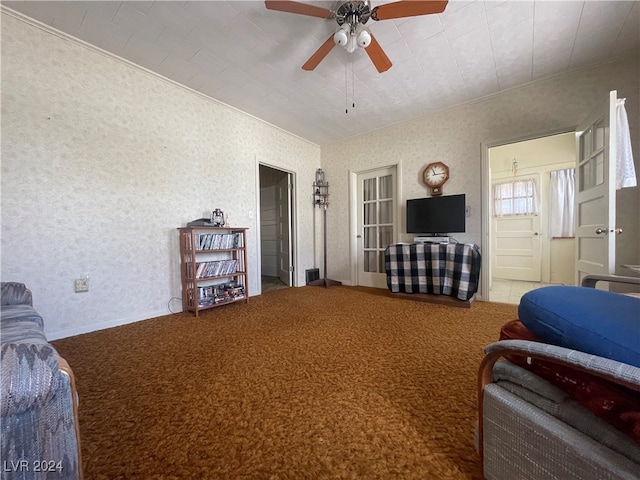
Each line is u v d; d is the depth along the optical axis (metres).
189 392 1.26
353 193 4.07
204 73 2.43
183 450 0.91
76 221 2.03
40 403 0.50
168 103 2.56
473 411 1.10
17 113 1.78
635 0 1.65
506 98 2.75
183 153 2.68
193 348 1.76
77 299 2.04
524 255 4.25
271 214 4.94
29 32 1.81
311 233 4.32
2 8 1.70
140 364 1.54
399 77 2.50
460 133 3.07
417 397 1.20
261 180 5.18
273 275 4.95
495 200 4.48
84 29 1.90
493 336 1.91
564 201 3.92
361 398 1.20
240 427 1.02
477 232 2.98
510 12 1.75
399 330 2.04
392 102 2.99
